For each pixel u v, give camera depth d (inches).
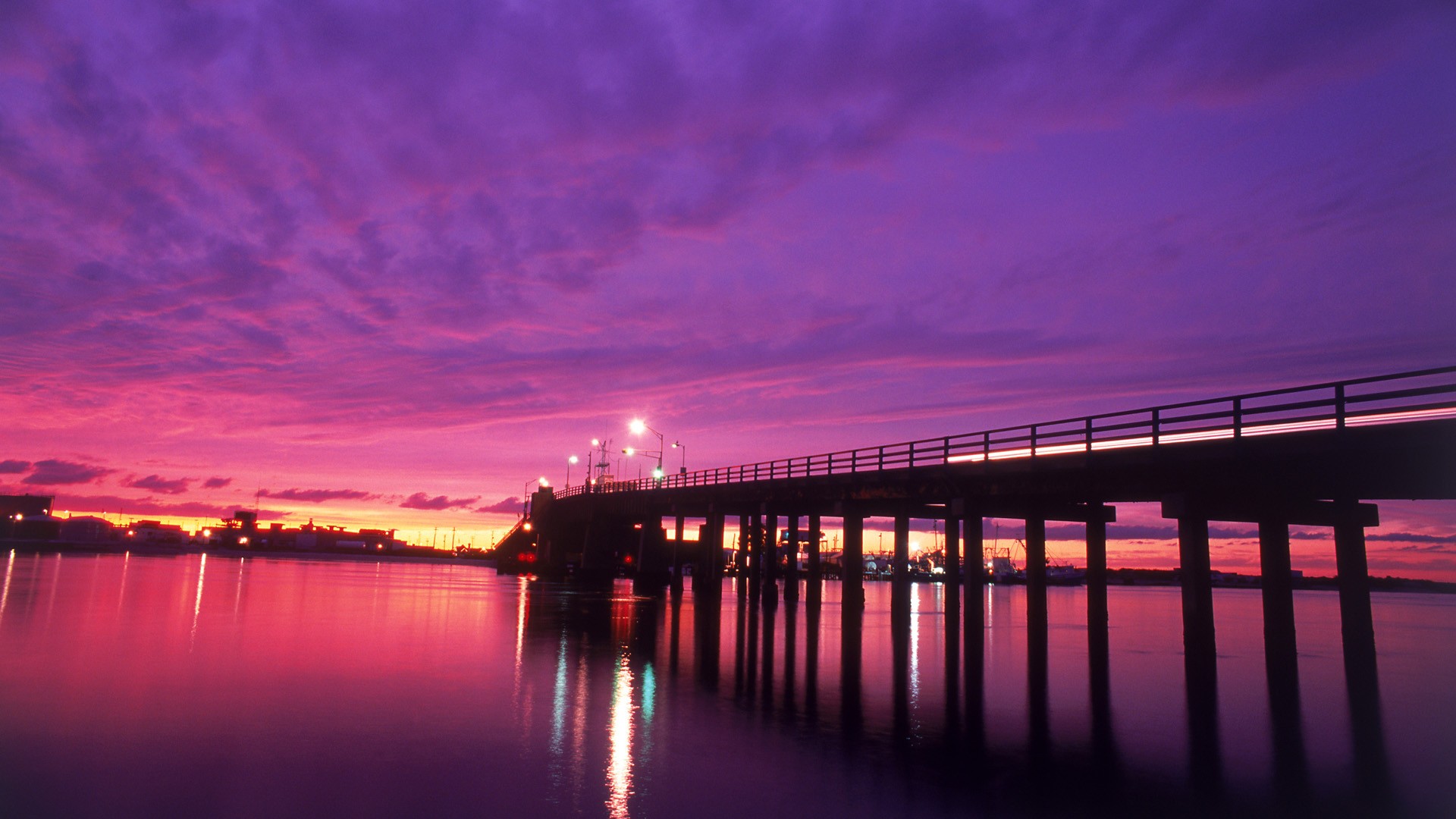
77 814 363.6
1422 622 2144.4
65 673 689.6
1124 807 426.9
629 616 1475.1
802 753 514.6
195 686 651.5
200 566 3179.1
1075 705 703.7
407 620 1239.5
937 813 407.2
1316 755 550.0
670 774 456.8
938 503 1590.8
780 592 2573.8
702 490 2231.8
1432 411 782.5
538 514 3814.0
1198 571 954.1
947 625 1243.2
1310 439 808.3
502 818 374.6
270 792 400.5
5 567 2506.2
